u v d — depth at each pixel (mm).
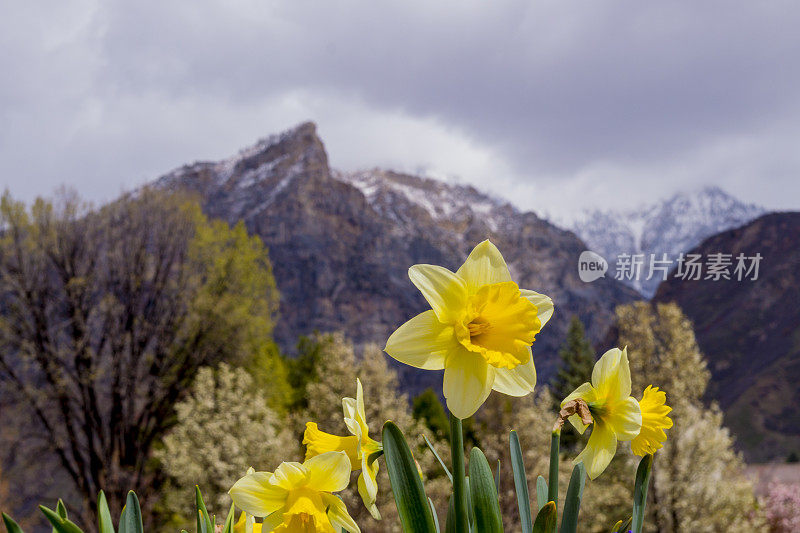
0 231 17578
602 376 1241
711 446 13062
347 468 1111
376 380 13281
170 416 20500
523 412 13898
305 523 1094
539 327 1021
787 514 15992
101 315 19328
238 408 14852
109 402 19609
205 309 20062
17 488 17484
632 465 13062
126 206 20469
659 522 13172
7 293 17578
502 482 13234
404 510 954
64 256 18641
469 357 1026
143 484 18969
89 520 17797
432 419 27500
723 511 13188
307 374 28672
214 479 14094
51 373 17672
